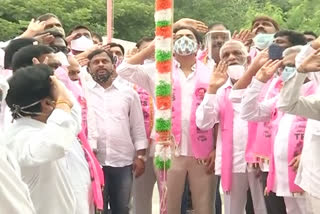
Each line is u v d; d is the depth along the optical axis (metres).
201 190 5.64
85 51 6.09
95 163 4.42
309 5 25.55
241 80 5.14
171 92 5.05
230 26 28.33
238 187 5.56
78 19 21.56
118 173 5.96
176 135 5.55
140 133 6.09
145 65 5.61
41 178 3.44
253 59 5.51
